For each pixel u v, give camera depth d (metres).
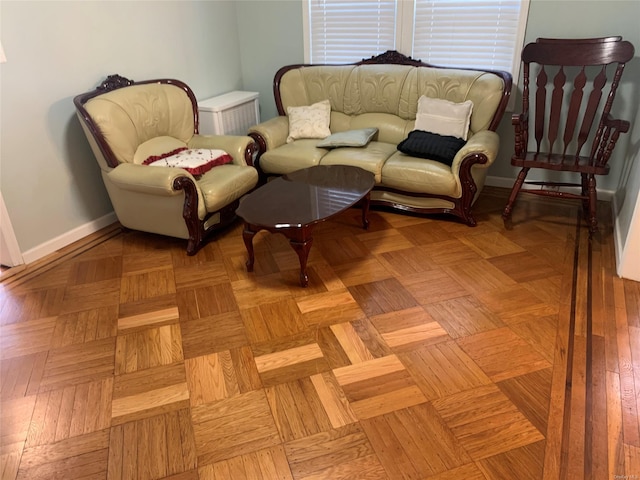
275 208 2.38
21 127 2.54
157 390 1.78
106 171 2.76
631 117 3.03
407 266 2.57
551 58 2.83
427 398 1.71
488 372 1.82
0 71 2.39
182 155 2.95
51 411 1.70
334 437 1.57
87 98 2.69
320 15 3.71
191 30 3.57
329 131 3.53
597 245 2.71
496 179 3.60
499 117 3.06
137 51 3.16
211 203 2.71
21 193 2.61
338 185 2.65
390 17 3.50
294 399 1.72
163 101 3.05
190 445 1.55
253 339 2.04
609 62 2.71
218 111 3.54
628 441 1.52
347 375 1.83
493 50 3.26
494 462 1.47
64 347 2.02
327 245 2.82
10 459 1.52
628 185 2.79
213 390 1.77
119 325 2.16
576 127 3.21
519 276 2.44
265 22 3.95
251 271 2.56
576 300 2.22
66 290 2.44
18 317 2.22
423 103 3.21
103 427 1.63
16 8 2.41
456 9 3.26
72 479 1.45
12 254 2.61
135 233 3.07
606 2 2.86
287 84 3.67
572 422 1.59
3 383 1.83
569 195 2.83
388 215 3.19
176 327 2.13
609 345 1.93
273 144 3.38
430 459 1.48
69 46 2.71
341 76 3.51
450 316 2.15
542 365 1.84
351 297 2.31
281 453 1.52
